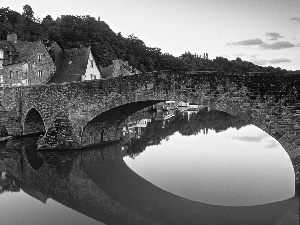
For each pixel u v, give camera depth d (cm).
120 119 3634
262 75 2062
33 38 9012
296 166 1994
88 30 10294
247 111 2128
